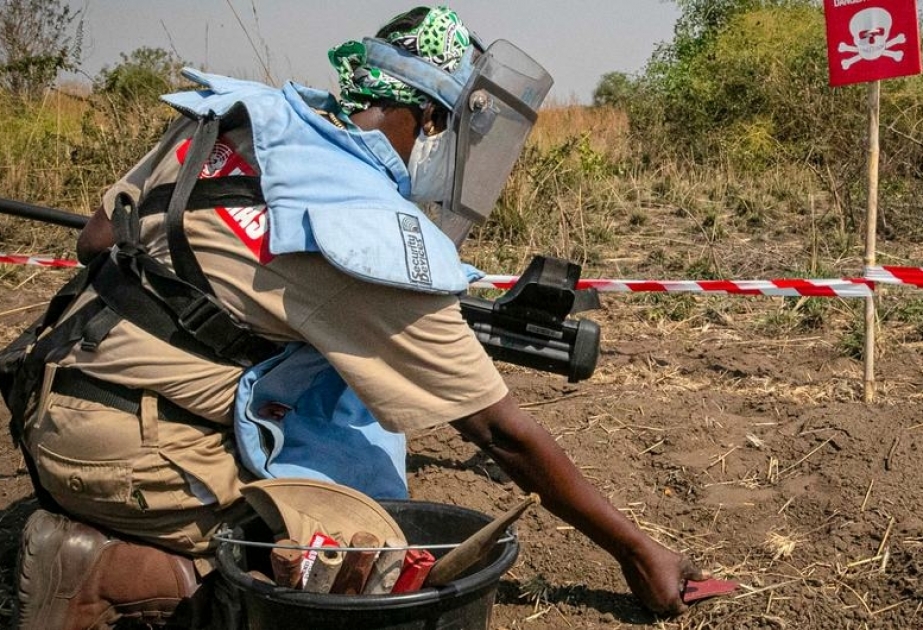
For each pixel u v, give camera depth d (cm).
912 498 321
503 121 241
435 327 229
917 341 493
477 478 356
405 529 253
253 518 238
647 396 419
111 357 233
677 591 269
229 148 238
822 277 615
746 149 1115
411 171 247
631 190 915
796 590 286
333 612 202
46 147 880
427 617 207
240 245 230
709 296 578
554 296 293
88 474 234
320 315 229
